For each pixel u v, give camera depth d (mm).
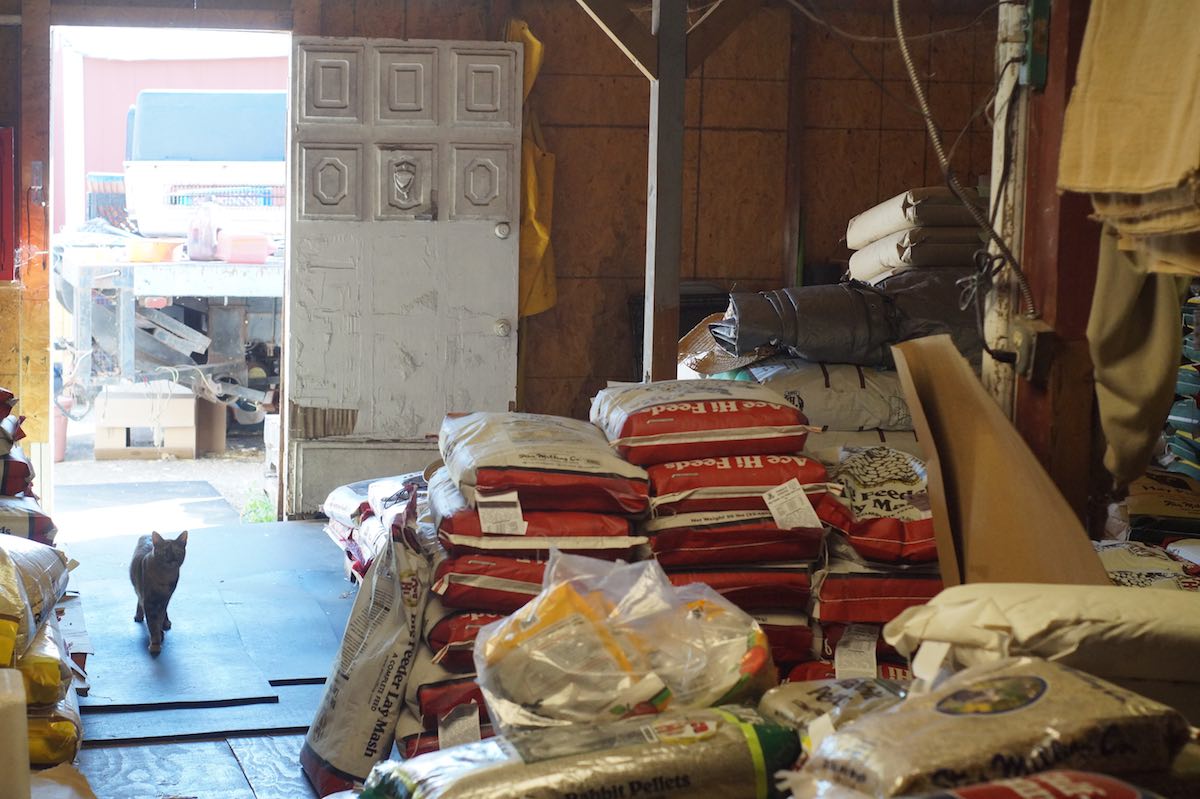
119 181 11477
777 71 7199
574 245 7223
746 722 1919
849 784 1467
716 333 5074
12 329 6738
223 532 6707
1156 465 4367
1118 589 1918
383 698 3064
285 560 6066
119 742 3725
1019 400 2895
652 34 4504
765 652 2211
